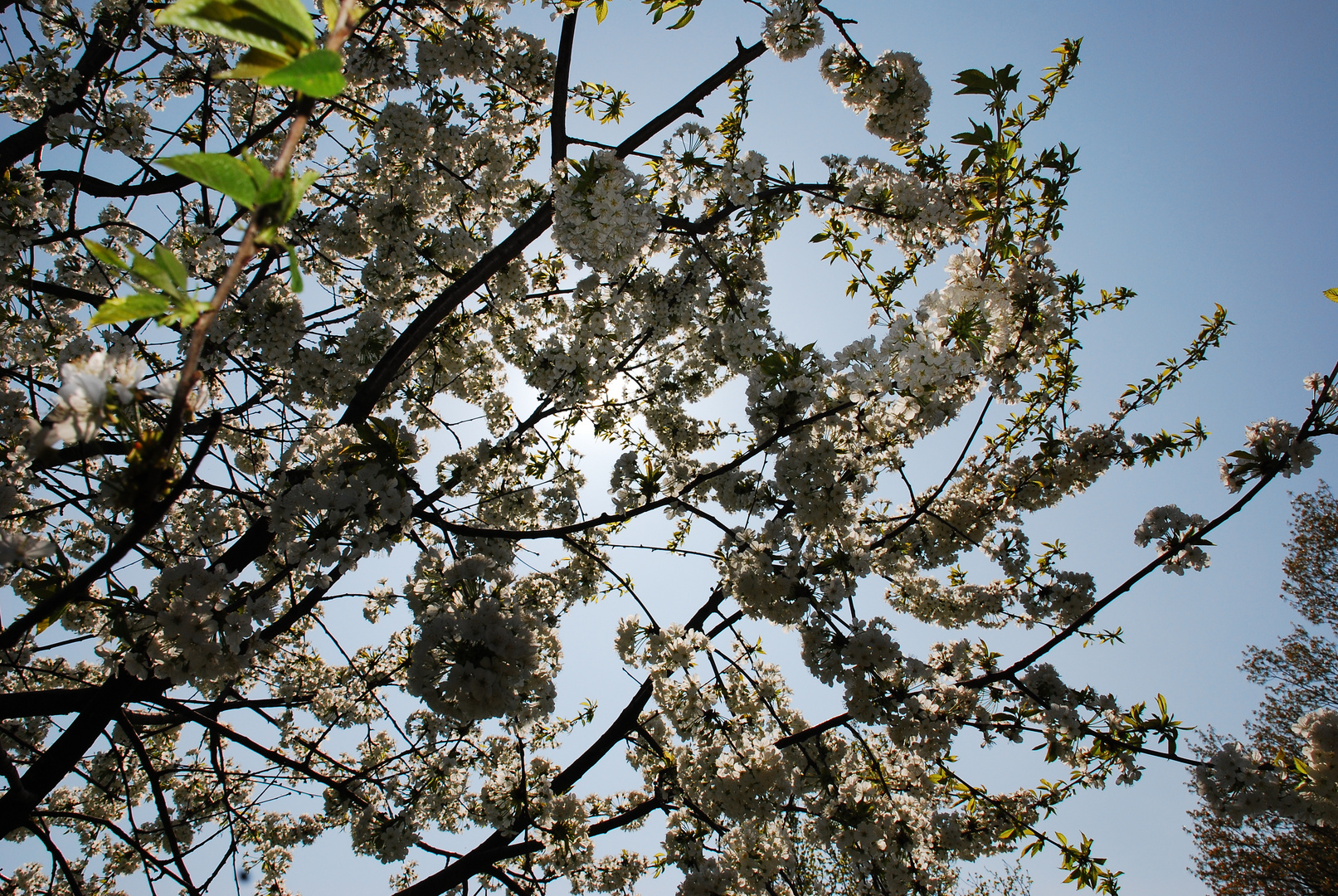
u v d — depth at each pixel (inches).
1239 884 743.7
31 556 75.4
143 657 140.5
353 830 269.7
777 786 218.7
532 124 266.4
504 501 263.7
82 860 311.3
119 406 53.1
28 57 252.4
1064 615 258.7
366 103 250.7
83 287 255.6
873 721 187.8
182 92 301.4
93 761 287.1
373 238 241.0
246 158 34.1
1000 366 211.8
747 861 212.2
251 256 36.0
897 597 286.4
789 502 202.8
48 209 221.8
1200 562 219.5
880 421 186.5
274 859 324.2
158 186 259.3
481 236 259.8
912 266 225.6
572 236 169.0
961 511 267.6
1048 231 205.0
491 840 252.7
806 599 186.9
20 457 150.9
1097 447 271.7
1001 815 238.8
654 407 288.5
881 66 210.8
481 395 315.3
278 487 168.2
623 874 271.0
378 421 160.7
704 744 241.0
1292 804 181.5
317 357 211.2
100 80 250.2
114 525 189.5
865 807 225.1
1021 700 220.5
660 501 195.3
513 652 143.3
